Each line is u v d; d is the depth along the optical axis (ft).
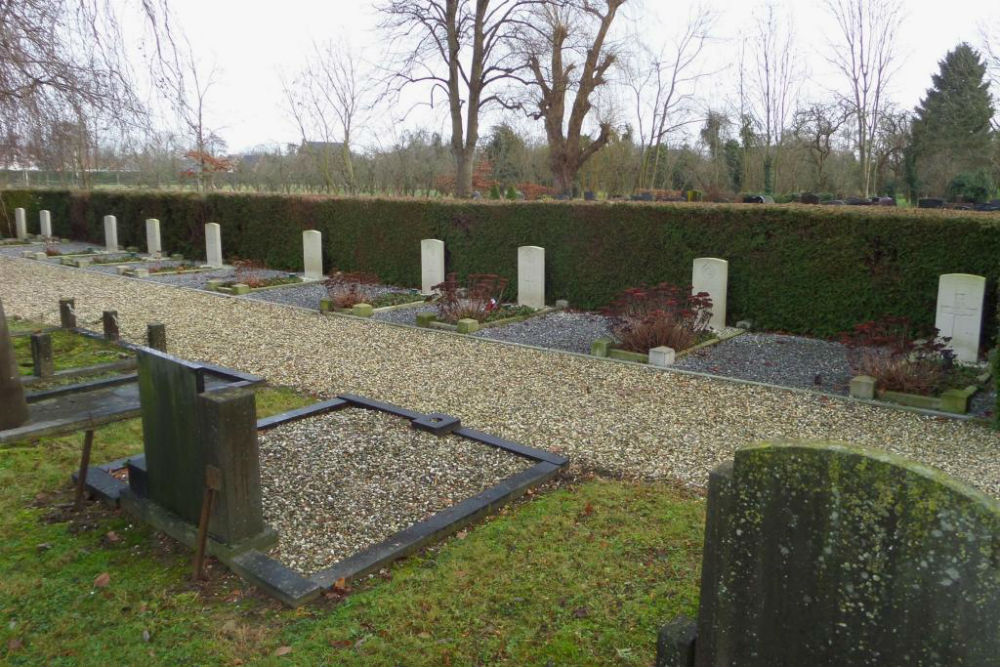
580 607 11.06
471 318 36.52
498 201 46.09
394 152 101.60
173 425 13.01
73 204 85.76
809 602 6.85
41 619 10.83
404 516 14.15
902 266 30.40
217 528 12.52
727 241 35.53
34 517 14.20
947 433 19.77
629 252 38.96
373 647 10.11
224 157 105.70
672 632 8.10
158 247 71.82
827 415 21.45
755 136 107.04
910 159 107.86
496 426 20.24
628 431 19.89
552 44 73.67
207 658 9.89
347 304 40.86
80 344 29.32
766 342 32.35
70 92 27.22
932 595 6.15
